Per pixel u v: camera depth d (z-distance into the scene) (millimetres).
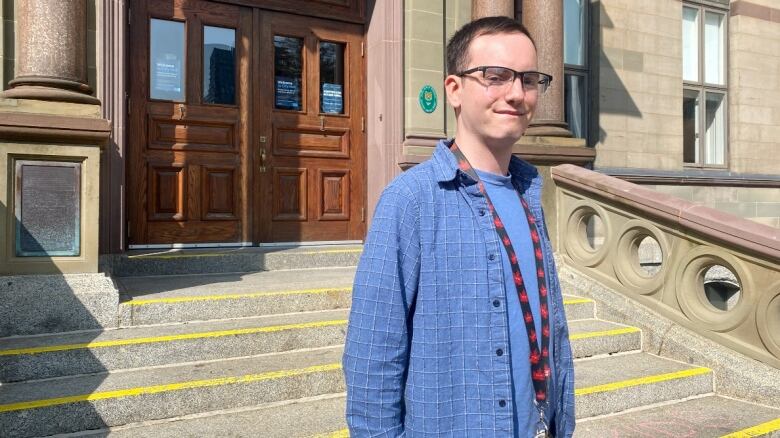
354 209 6105
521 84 1406
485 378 1315
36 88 3564
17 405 2664
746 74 8188
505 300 1358
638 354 4340
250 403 3086
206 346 3412
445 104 5973
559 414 1533
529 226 1482
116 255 4617
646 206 4500
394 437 1281
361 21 6109
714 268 7164
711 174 7660
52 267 3514
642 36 7348
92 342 3232
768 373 3713
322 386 3266
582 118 7141
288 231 5785
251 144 5617
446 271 1337
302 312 4090
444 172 1392
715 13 8172
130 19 5129
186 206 5355
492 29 1434
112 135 4664
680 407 3650
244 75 5605
